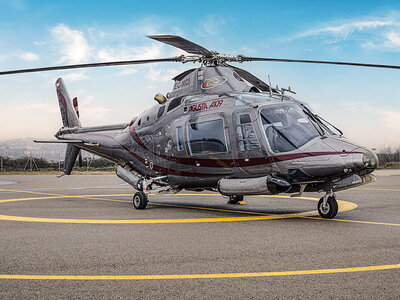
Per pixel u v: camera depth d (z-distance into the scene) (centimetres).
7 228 617
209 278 335
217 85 862
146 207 940
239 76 889
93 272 357
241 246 470
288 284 315
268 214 789
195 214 795
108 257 418
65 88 1411
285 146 704
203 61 937
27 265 384
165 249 456
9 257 418
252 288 306
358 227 607
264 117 737
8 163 5400
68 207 934
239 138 762
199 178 851
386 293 291
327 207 712
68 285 317
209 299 282
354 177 681
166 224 654
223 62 936
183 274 349
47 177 3194
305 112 748
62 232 578
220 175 803
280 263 386
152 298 285
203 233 563
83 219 723
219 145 794
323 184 714
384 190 1408
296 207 931
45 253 438
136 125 1041
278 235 541
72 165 1366
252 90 832
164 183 957
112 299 283
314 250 443
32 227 627
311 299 280
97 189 1647
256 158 735
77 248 464
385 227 606
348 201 1030
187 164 866
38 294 294
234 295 290
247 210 870
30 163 5294
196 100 876
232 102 797
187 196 1304
